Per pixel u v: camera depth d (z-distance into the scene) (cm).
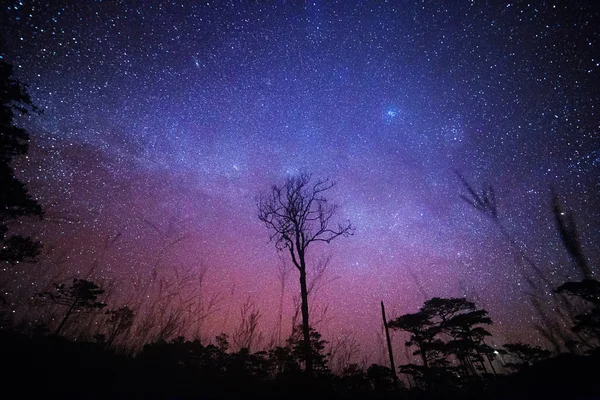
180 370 1341
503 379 1880
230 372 1452
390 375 1828
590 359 1551
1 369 830
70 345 1188
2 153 1162
